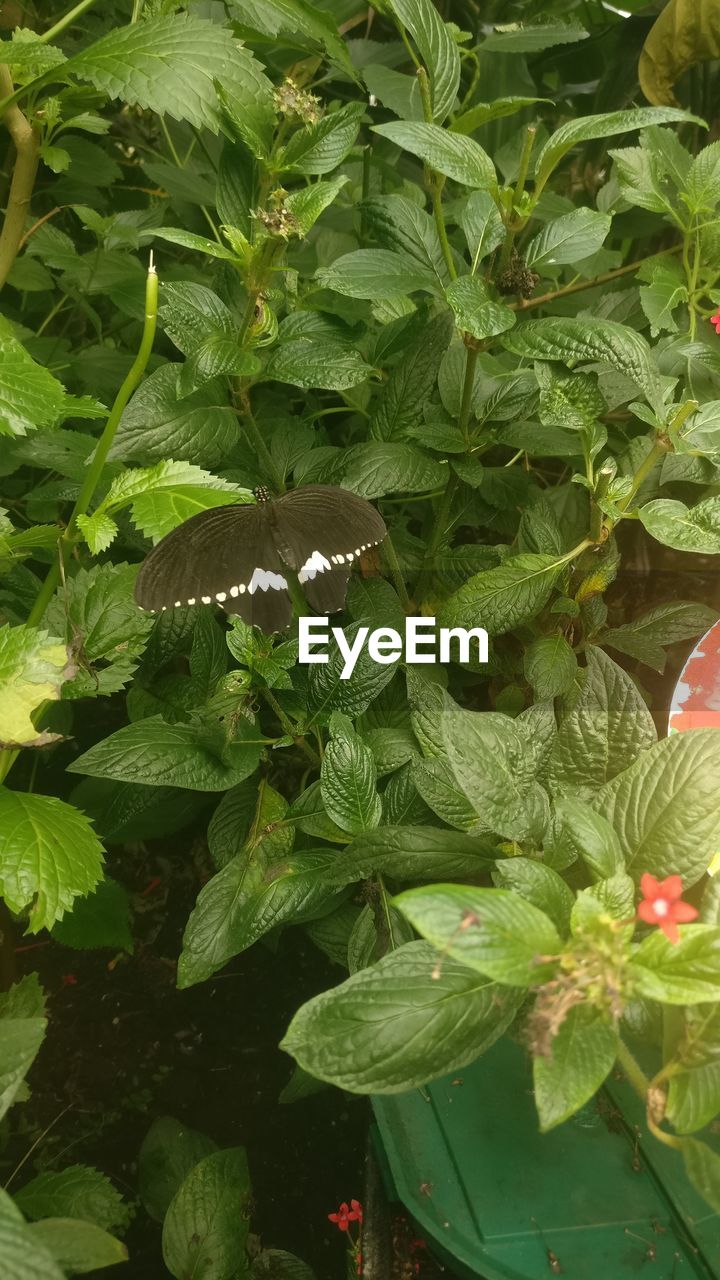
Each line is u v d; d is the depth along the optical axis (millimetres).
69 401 467
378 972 382
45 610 469
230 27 629
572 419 494
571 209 681
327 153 505
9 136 792
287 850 547
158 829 720
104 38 505
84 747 845
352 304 632
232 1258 571
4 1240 297
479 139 817
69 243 725
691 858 406
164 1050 750
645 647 621
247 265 500
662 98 711
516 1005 384
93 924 683
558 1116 319
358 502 417
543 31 723
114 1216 542
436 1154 427
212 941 523
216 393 545
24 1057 360
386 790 542
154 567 396
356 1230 641
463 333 532
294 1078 627
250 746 542
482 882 509
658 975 333
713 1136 423
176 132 897
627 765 476
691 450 483
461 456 587
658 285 559
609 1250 390
